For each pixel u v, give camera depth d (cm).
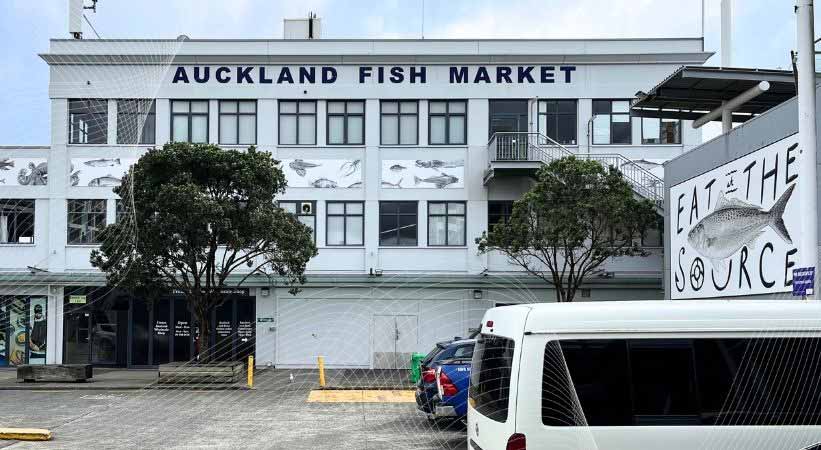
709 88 1925
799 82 994
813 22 993
